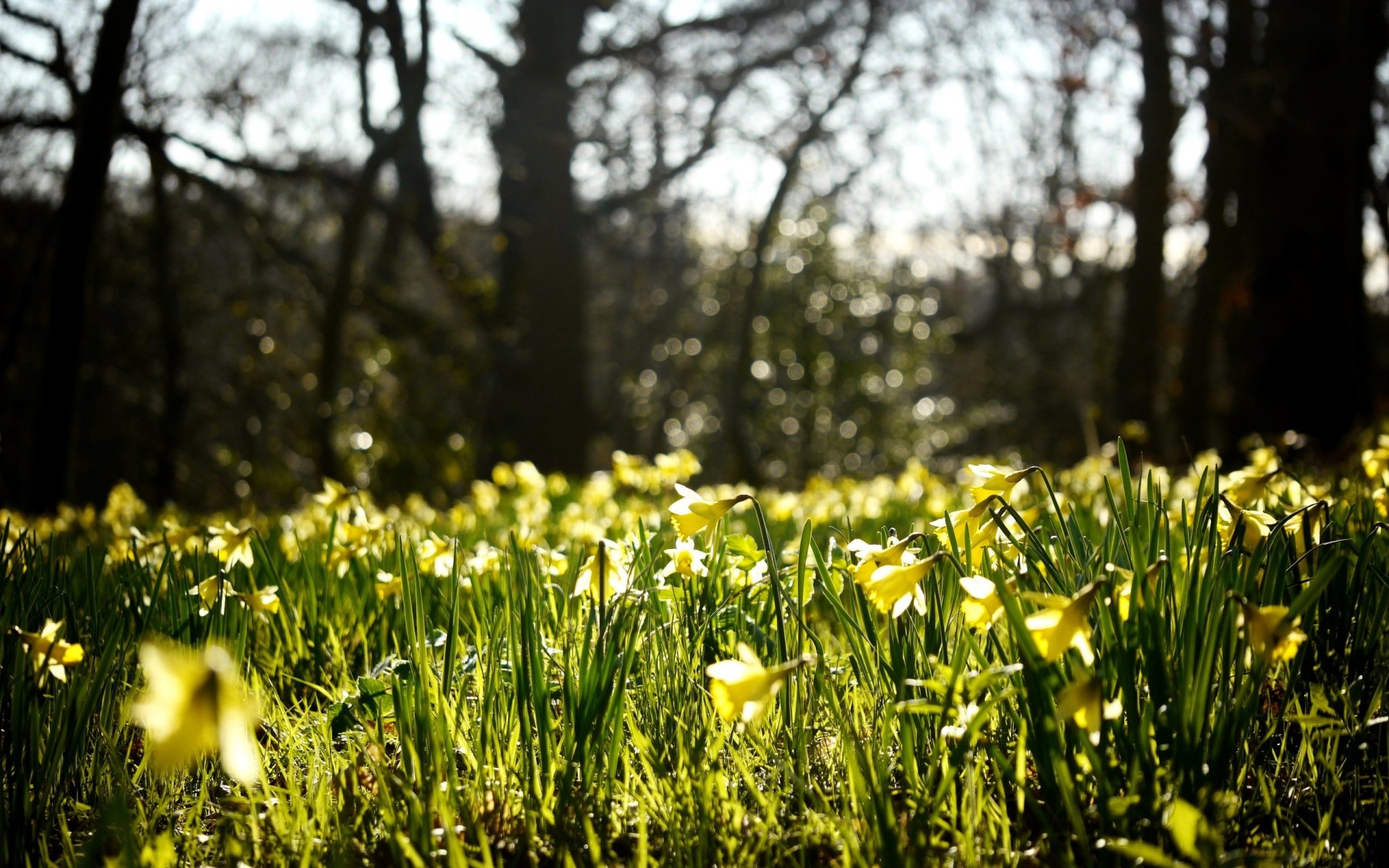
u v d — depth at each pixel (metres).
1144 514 2.30
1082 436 23.17
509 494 8.71
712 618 2.43
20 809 1.90
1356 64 12.23
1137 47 15.79
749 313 24.56
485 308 18.31
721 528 2.80
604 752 2.09
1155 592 1.87
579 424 19.39
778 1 18.84
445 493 16.23
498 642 2.36
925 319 32.62
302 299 19.02
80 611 2.86
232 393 24.53
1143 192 16.11
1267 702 2.28
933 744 1.98
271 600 2.62
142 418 24.88
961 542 2.26
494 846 1.93
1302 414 11.66
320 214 21.59
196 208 20.14
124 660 2.43
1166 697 1.81
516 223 19.58
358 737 2.29
